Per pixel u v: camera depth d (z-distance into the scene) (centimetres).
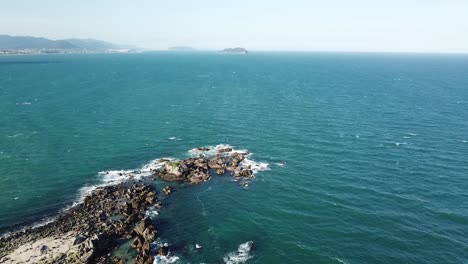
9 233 5491
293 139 10075
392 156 8675
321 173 7775
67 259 4791
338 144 9600
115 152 9025
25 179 7400
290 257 5069
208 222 5931
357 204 6456
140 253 5047
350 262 4950
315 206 6412
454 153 8812
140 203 6412
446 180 7350
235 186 7188
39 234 5425
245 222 5934
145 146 9494
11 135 10206
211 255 5088
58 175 7619
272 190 7019
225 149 9156
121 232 5500
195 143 9756
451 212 6141
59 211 6169
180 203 6531
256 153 9000
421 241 5381
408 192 6869
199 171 7681
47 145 9431
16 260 4762
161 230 5684
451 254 5084
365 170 7894
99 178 7500
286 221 5956
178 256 5044
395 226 5766
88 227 5578
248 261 4981
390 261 4959
